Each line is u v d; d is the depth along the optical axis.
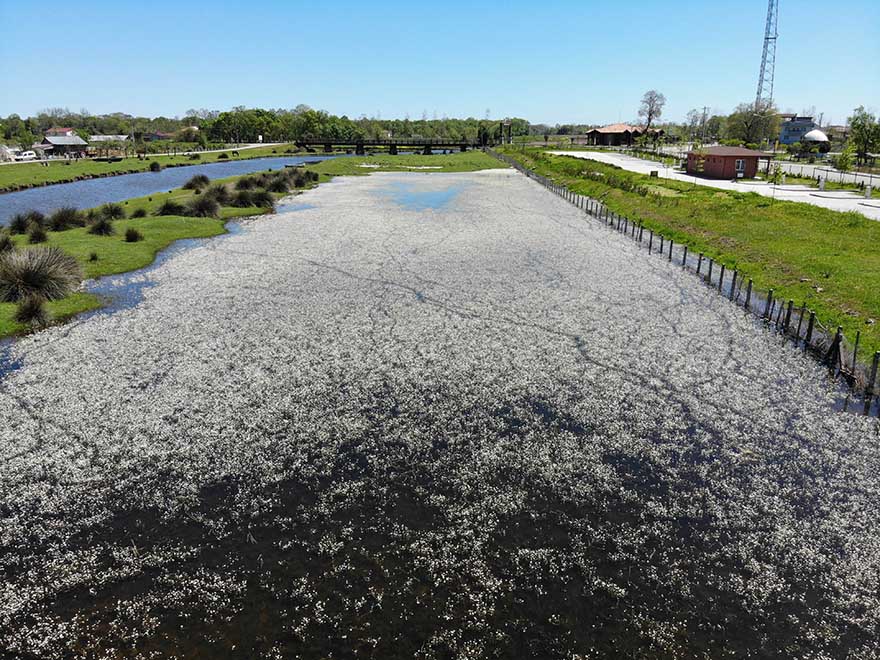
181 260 29.34
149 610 9.15
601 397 15.46
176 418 14.27
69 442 13.27
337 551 10.31
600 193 52.59
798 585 9.60
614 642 8.62
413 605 9.21
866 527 10.81
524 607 9.19
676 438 13.63
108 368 16.86
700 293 23.95
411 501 11.57
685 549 10.36
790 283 23.94
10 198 53.34
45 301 22.14
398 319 20.94
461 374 16.70
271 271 27.23
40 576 9.80
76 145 120.50
